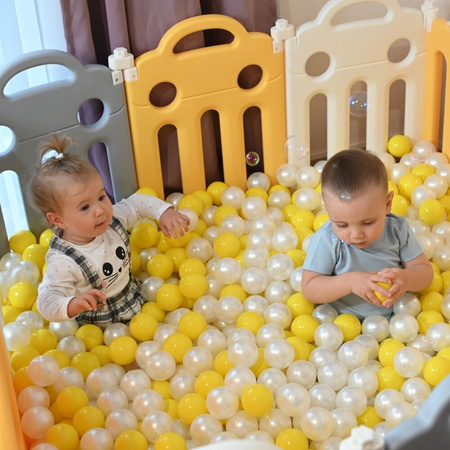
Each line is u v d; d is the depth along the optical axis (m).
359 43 1.87
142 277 1.73
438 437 0.83
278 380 1.34
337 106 1.94
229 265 1.60
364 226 1.39
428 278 1.49
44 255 1.71
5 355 1.04
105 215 1.49
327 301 1.49
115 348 1.47
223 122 1.88
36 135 1.68
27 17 1.73
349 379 1.36
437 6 2.06
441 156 1.94
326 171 1.39
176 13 1.74
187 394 1.35
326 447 1.24
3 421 1.04
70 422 1.34
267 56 1.83
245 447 0.75
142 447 1.25
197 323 1.50
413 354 1.35
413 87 1.96
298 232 1.75
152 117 1.80
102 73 1.70
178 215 1.68
